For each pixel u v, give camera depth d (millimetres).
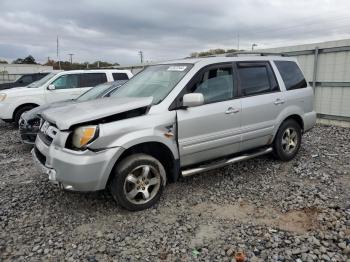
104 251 3221
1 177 5496
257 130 5148
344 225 3527
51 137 3979
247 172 5348
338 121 9523
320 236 3338
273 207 4074
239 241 3322
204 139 4484
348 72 9133
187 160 4426
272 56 5742
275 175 5195
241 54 5926
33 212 4082
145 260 3062
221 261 3012
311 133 8422
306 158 6055
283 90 5598
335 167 5531
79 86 10992
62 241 3414
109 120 3818
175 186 4812
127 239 3424
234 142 4867
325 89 9805
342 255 3021
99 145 3648
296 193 4445
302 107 5883
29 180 5297
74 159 3586
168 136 4113
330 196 4320
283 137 5699
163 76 4793
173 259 3066
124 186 3875
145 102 4043
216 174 5277
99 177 3668
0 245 3342
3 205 4305
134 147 3996
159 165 4105
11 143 8266
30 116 7117
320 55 9836
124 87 5242
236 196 4441
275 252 3100
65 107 4398
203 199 4371
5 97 10086
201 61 4699
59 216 3971
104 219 3871
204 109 4461
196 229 3604
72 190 3705
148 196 4082
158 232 3559
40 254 3188
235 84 4941
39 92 10422
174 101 4258
